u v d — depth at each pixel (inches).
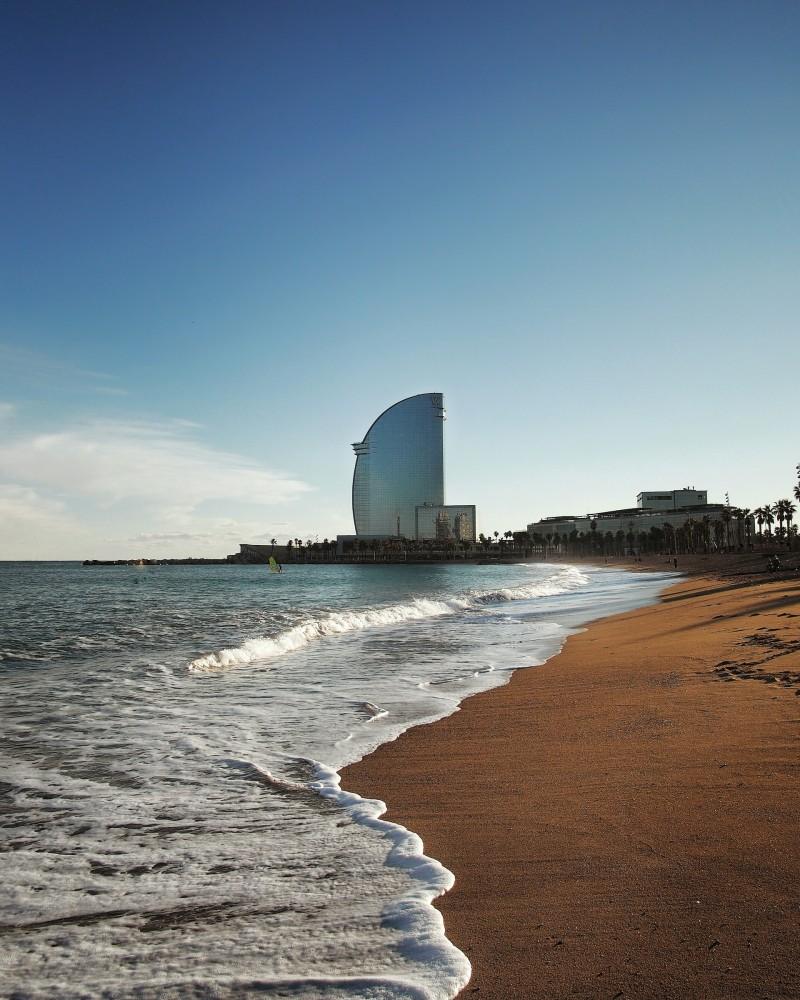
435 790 301.7
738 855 210.4
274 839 250.2
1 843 250.7
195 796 303.4
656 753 327.3
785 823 232.1
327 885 208.7
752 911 177.5
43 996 155.8
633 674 561.0
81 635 1000.9
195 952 173.0
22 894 209.2
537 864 215.5
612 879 201.2
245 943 176.1
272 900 200.4
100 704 513.7
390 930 178.7
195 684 598.5
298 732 421.4
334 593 2625.5
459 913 186.4
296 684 594.2
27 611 1578.5
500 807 272.7
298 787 314.3
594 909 184.4
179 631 1056.2
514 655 758.5
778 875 195.9
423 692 549.0
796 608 896.3
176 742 400.2
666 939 167.2
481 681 594.6
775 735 338.0
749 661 554.3
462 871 214.1
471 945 169.6
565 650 776.3
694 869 203.6
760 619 825.5
